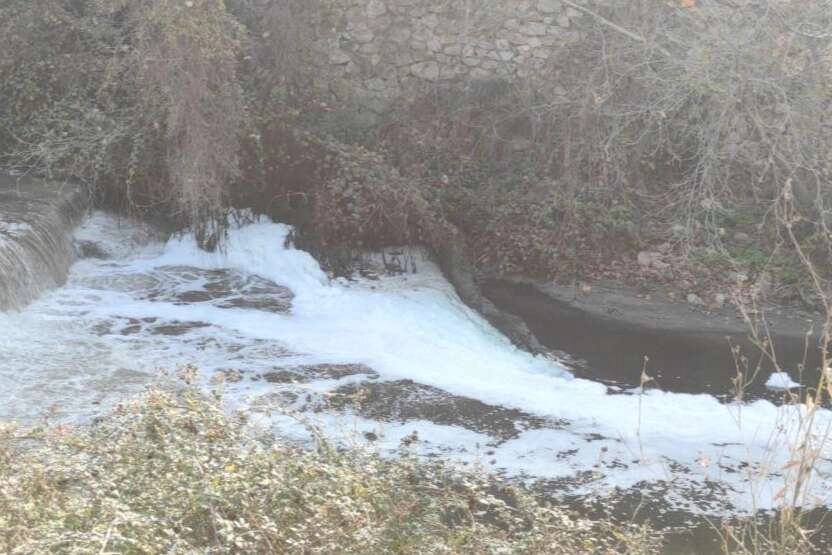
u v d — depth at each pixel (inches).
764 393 367.2
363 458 206.8
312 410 308.0
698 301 458.3
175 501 162.2
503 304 452.4
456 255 472.4
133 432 188.1
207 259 454.3
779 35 450.6
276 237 461.4
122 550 146.5
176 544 149.6
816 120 457.4
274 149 479.5
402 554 177.9
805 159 460.4
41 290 393.1
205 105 442.6
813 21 463.5
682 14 472.7
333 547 164.7
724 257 481.4
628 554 207.9
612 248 492.1
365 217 469.4
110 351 345.7
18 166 477.7
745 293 464.1
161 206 477.7
